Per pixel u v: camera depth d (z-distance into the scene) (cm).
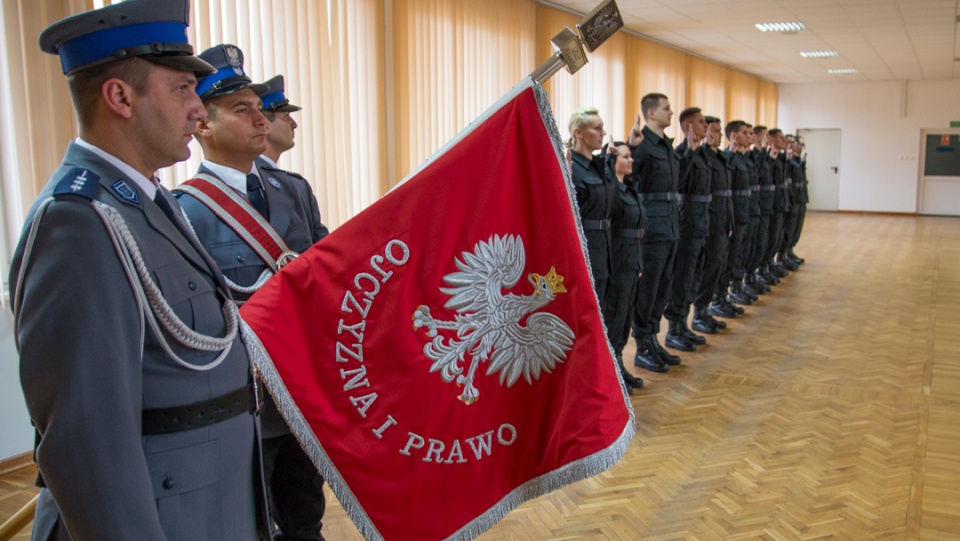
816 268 866
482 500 143
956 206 1552
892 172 1583
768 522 254
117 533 89
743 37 1013
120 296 94
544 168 146
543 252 145
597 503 270
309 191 228
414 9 559
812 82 1619
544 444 144
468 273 143
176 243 109
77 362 88
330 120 484
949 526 251
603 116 895
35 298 89
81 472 88
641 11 829
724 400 388
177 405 104
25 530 249
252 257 181
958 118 1522
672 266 443
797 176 843
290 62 450
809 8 816
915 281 770
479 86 649
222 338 111
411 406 140
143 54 101
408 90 556
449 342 142
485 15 655
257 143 184
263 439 174
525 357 145
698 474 295
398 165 550
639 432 342
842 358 473
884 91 1571
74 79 101
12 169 302
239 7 416
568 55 147
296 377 135
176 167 371
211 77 179
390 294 140
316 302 139
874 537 244
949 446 324
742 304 657
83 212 93
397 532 138
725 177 538
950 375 435
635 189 395
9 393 303
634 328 447
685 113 495
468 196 145
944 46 1091
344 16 495
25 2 301
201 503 107
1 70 296
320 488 196
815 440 332
